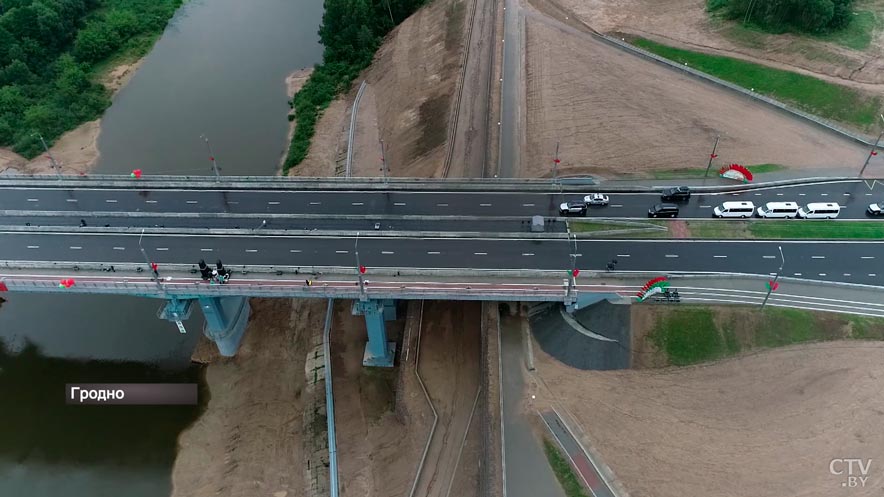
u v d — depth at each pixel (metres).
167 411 112.81
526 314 107.88
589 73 167.75
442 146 150.50
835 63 155.00
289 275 105.38
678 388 95.25
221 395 114.62
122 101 191.88
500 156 142.88
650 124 147.50
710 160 128.38
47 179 127.50
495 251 110.12
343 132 173.38
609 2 199.12
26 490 103.69
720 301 100.81
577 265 107.06
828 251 109.12
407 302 122.81
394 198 123.12
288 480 102.19
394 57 193.88
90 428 110.94
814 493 81.88
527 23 193.00
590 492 84.19
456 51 181.50
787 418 90.00
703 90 156.88
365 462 102.19
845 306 100.12
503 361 101.12
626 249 110.19
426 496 93.38
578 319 102.88
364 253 109.94
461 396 105.06
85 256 109.31
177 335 124.81
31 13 194.75
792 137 138.12
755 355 96.69
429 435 100.00
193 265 107.25
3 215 119.12
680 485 84.50
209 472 104.12
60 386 117.31
